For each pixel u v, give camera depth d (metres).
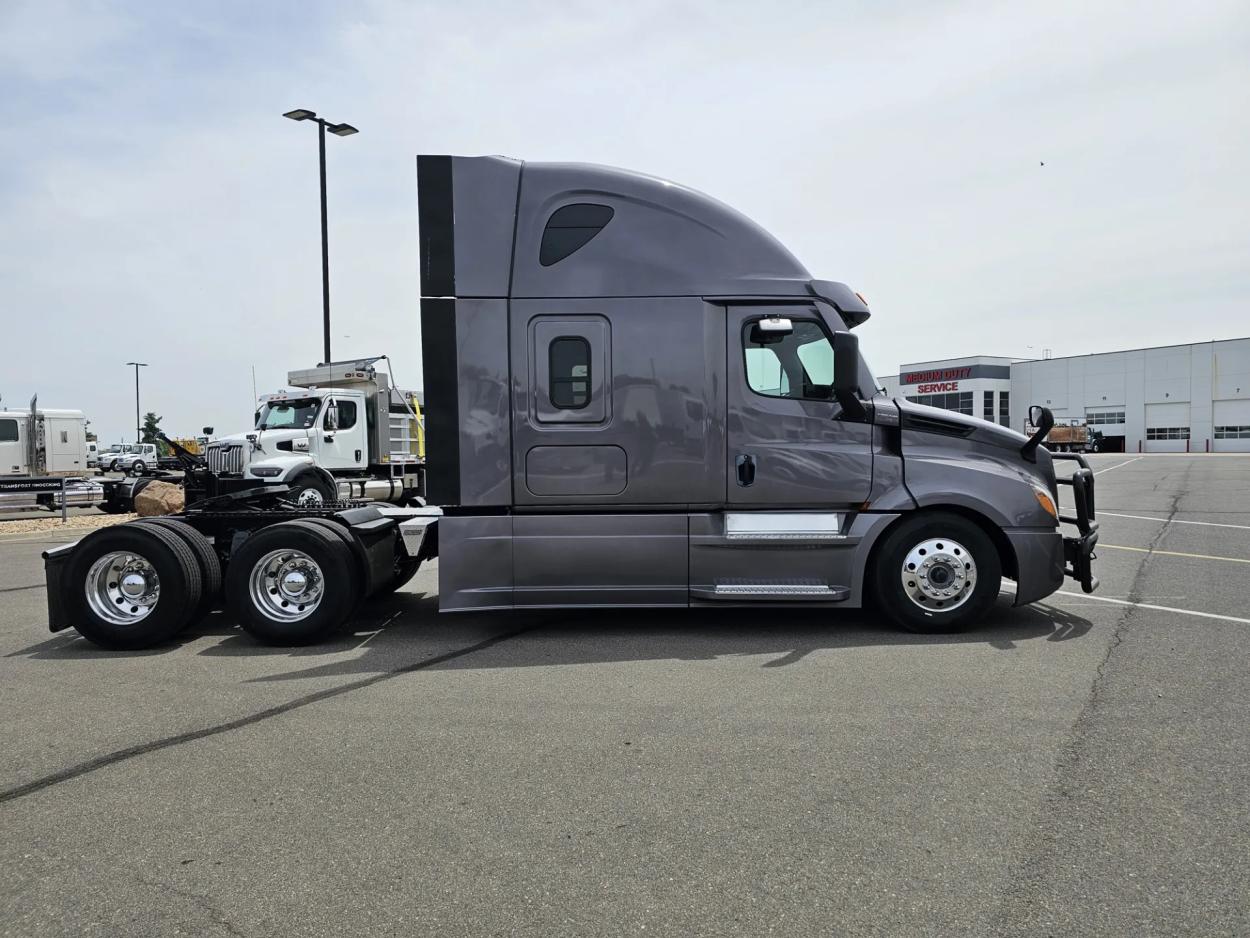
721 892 2.78
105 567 6.40
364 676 5.52
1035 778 3.65
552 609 7.10
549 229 6.41
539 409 6.38
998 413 69.38
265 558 6.41
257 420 18.23
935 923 2.59
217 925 2.64
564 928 2.59
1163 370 61.34
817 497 6.41
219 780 3.79
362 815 3.40
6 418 25.03
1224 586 8.23
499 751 4.09
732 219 6.52
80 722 4.64
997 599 6.99
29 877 2.95
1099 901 2.69
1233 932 2.52
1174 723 4.30
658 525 6.43
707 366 6.40
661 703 4.79
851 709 4.61
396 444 19.64
